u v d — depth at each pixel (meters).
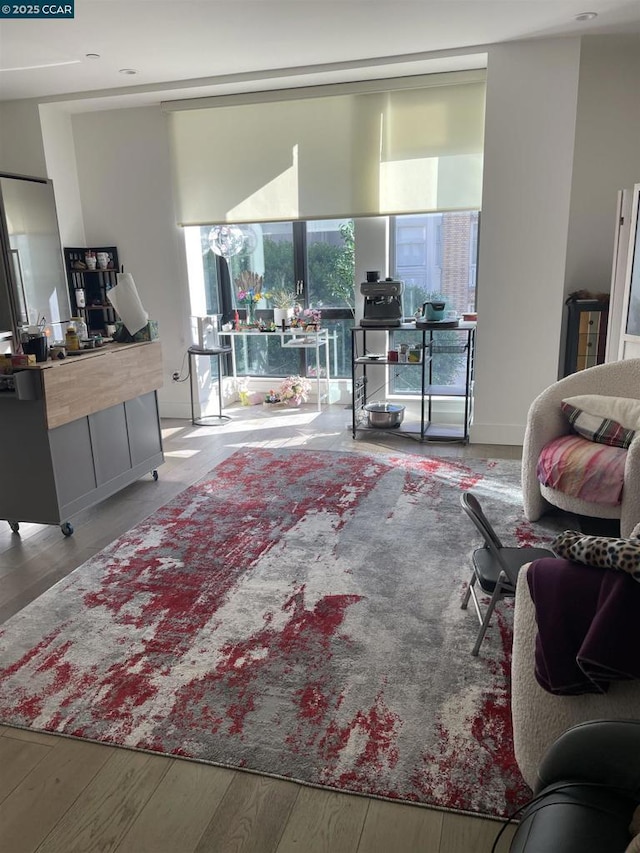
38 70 4.66
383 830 1.71
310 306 6.36
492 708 2.14
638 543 1.47
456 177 5.08
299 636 2.58
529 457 3.56
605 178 4.84
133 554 3.36
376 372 5.84
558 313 4.79
